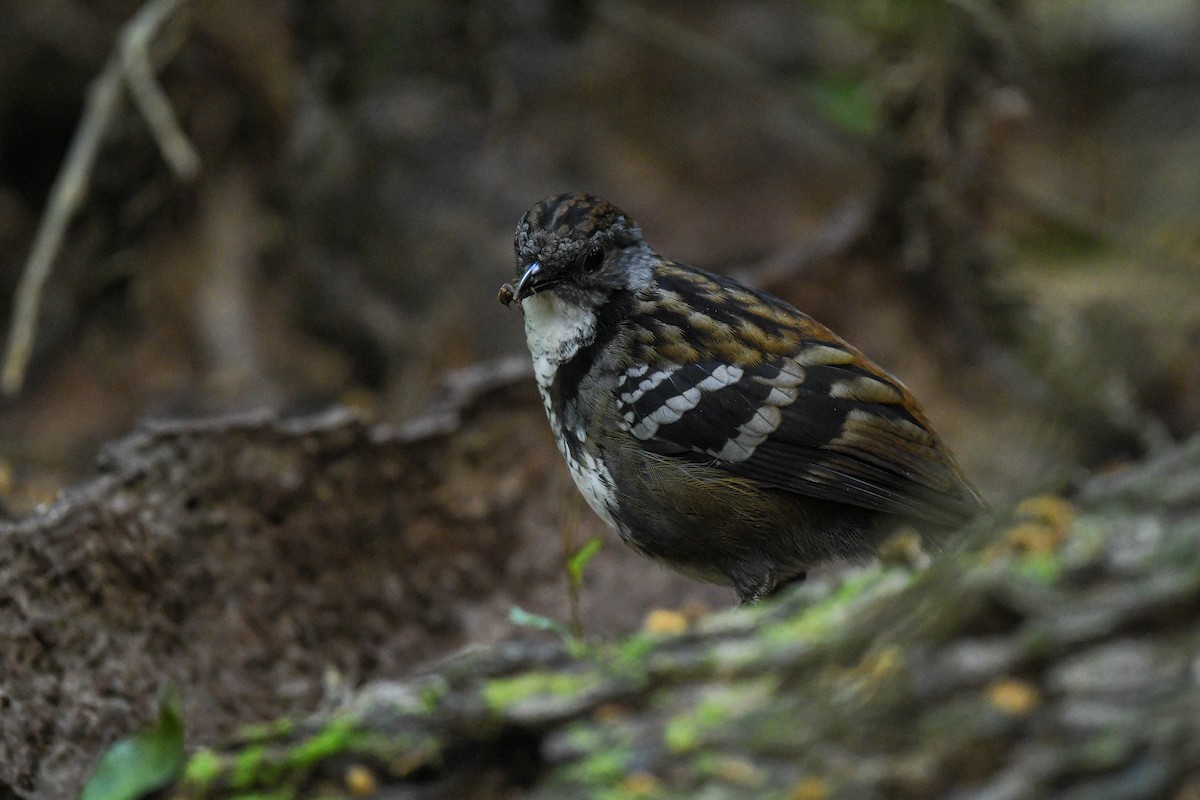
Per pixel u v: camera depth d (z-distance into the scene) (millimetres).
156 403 15727
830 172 19359
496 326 16641
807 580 9375
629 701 5266
